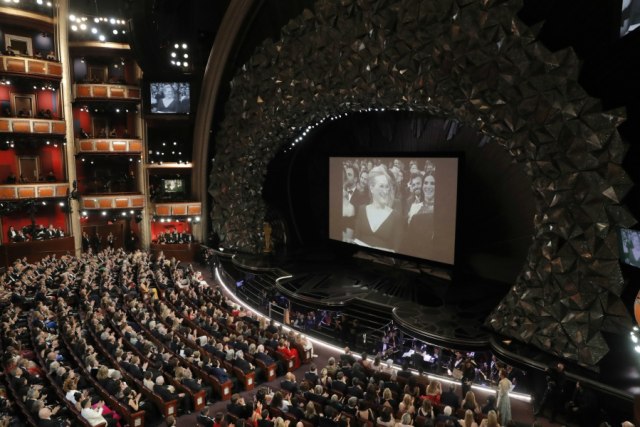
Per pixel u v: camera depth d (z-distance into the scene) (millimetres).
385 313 18484
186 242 32938
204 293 22250
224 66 28078
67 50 30844
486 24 15109
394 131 23703
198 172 32562
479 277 21125
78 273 23656
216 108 30016
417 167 21188
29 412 10633
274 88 23938
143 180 33812
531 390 14086
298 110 23203
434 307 18250
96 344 15523
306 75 22156
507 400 11867
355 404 11008
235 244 28062
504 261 19906
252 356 15438
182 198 34125
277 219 29109
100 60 34344
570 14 13969
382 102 20016
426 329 16266
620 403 12156
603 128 12875
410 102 18656
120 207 32562
